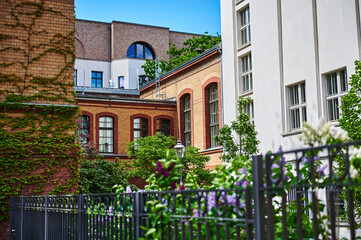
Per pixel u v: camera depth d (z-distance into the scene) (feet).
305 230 14.15
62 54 47.34
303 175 14.88
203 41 155.53
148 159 78.59
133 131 104.99
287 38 64.54
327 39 57.93
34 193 44.47
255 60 71.20
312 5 59.82
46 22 47.16
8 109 44.78
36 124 45.55
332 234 11.92
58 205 24.04
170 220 13.41
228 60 81.76
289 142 62.59
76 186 46.09
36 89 45.88
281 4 65.98
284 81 64.75
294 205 15.01
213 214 12.22
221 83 84.43
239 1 78.43
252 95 74.38
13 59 45.52
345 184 9.81
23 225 32.07
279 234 14.34
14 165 44.09
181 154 64.18
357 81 40.96
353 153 12.50
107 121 103.71
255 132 63.05
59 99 46.62
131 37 178.91
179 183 17.60
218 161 86.07
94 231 18.58
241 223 11.84
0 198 43.21
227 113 81.46
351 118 40.52
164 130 107.86
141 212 14.83
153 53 182.80
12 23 45.93
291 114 64.08
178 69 103.55
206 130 92.53
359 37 53.47
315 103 58.90
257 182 10.22
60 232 23.47
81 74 172.04
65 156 45.96
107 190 64.23
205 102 92.99
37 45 46.52
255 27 71.67
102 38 178.29
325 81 58.70
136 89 159.43
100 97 102.53
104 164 67.31
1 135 44.04
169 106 107.45
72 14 48.21
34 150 45.03
